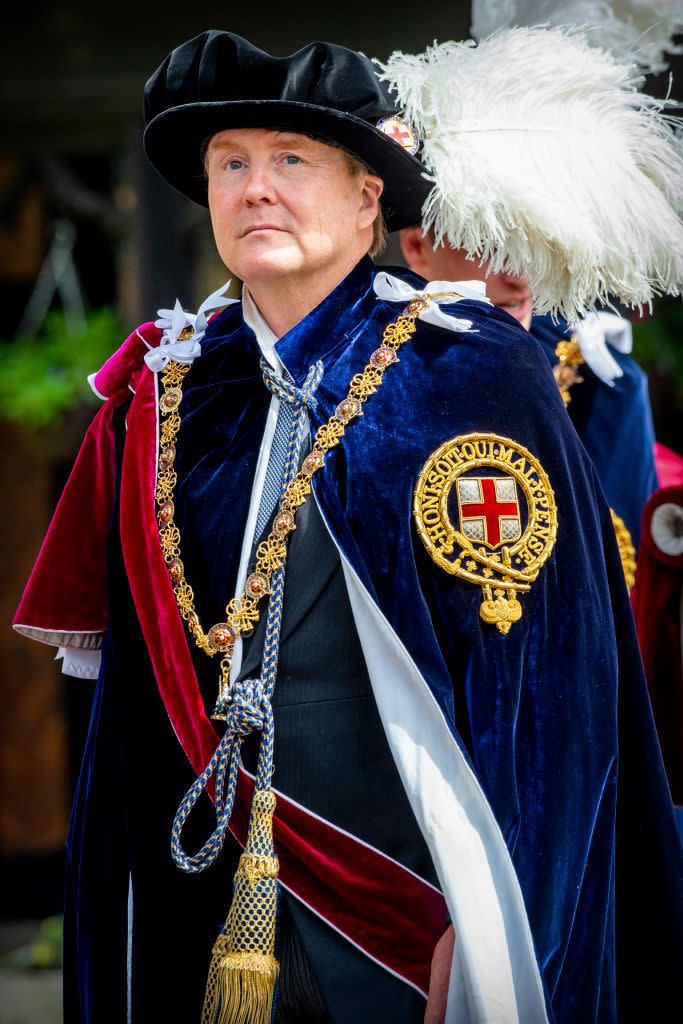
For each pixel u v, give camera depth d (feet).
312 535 20.35
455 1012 18.84
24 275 72.84
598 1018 19.90
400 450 20.15
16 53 57.98
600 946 19.83
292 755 20.06
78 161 70.54
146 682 21.66
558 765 19.42
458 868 18.75
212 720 20.61
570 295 23.45
